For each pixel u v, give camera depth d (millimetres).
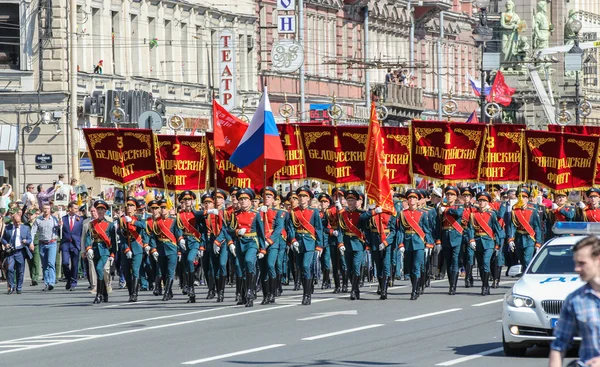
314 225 35688
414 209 37062
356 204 36969
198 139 43531
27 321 32438
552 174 42156
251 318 31562
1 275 49625
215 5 83000
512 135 42812
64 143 66188
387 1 112125
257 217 34906
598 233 24250
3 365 23625
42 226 44531
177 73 77688
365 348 25297
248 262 34812
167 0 75875
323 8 100000
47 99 66250
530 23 152875
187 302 37188
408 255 36938
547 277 24906
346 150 43094
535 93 140250
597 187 42312
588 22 177125
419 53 122562
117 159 39688
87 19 67875
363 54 108188
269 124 37844
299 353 24578
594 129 51125
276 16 92688
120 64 71000
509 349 24391
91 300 39125
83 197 54719
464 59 136125
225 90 80312
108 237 37656
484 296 37906
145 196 48375
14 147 66250
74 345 26516
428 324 29797
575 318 14234
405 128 44062
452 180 43156
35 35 66250
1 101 66312
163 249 37750
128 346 26109
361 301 36281
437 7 117562
